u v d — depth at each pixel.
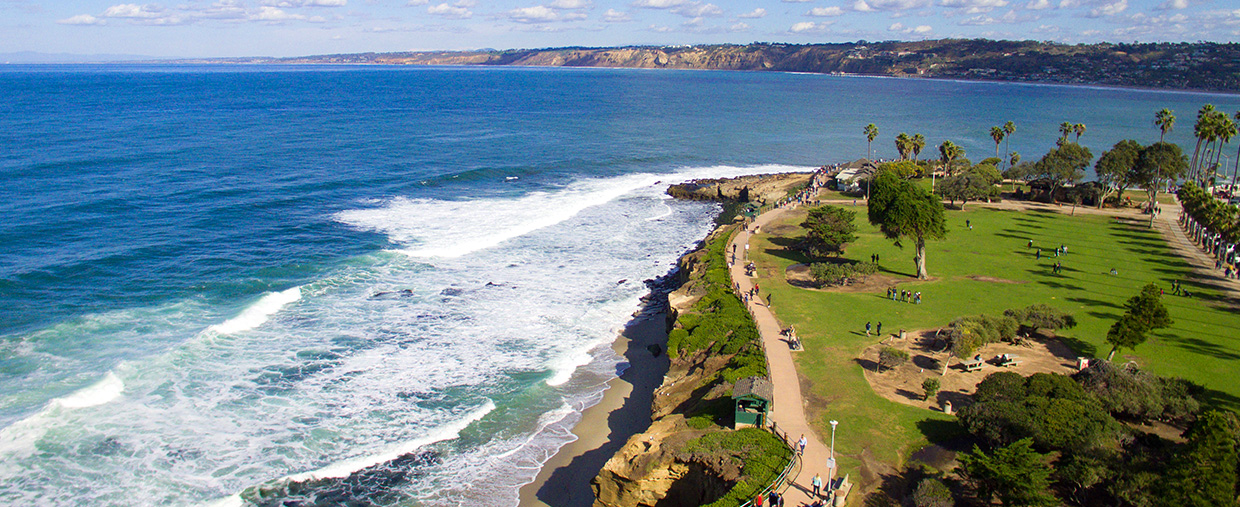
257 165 115.38
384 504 35.72
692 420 38.94
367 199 96.81
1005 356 46.19
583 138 172.00
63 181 95.31
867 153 164.12
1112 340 45.94
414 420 42.97
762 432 37.28
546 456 40.44
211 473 36.81
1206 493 27.70
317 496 35.88
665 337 56.38
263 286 62.00
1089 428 33.97
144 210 83.75
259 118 185.25
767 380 39.25
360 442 40.44
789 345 49.31
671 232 88.44
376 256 71.94
